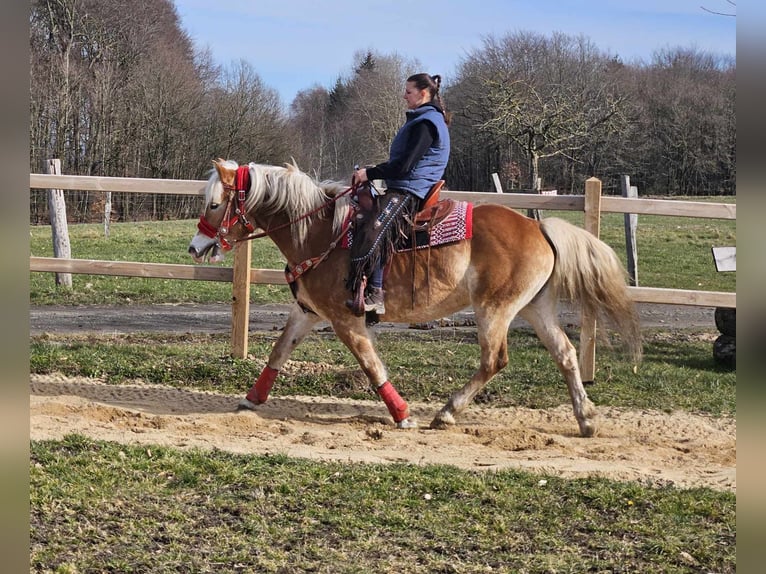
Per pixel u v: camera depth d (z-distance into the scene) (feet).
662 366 29.63
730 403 25.08
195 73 137.39
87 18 128.88
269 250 65.67
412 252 21.12
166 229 81.51
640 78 155.33
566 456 19.86
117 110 123.34
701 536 14.71
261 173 21.49
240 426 21.85
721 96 148.36
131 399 24.35
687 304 26.43
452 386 26.40
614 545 14.32
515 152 137.59
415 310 21.49
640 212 26.73
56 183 27.94
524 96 93.86
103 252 61.16
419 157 20.27
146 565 12.99
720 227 86.43
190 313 39.63
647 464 19.38
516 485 17.08
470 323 37.01
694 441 21.66
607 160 145.89
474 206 22.04
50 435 19.45
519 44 142.61
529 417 23.89
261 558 13.35
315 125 212.64
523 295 21.31
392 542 14.24
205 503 15.53
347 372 26.78
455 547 14.12
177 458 17.79
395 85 157.07
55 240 42.65
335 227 21.17
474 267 21.24
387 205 20.57
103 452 17.93
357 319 21.52
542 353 30.73
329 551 13.73
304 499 15.89
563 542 14.46
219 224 21.66
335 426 22.30
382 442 20.70
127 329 34.99
